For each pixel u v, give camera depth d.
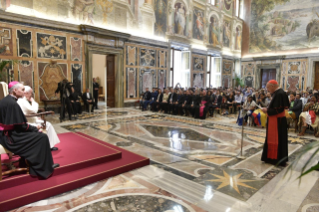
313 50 17.52
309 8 17.55
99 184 3.50
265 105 8.05
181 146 5.59
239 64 22.34
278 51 19.38
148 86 14.21
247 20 21.30
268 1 19.56
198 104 9.95
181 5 15.60
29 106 3.96
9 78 8.73
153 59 14.28
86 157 4.06
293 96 8.19
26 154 3.26
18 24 8.87
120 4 12.27
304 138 6.51
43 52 9.66
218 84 20.47
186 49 16.70
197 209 2.82
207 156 4.88
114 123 8.37
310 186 3.47
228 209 2.82
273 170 4.12
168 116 10.30
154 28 14.17
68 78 10.53
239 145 5.73
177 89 12.09
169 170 4.09
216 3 19.11
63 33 10.17
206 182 3.60
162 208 2.83
